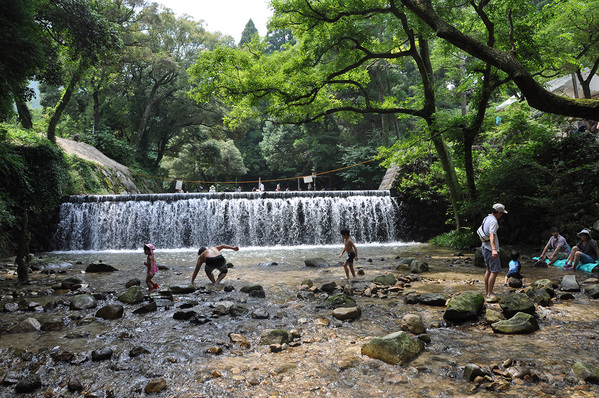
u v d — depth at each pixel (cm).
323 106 1712
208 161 4447
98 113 3469
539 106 778
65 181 1881
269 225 1992
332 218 2027
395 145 1633
